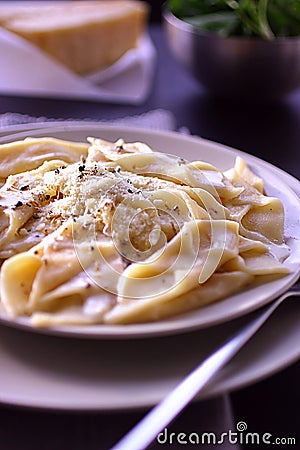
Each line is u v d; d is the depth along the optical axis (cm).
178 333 36
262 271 40
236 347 36
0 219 42
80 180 44
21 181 47
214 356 36
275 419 39
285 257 43
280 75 81
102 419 37
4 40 86
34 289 36
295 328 39
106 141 56
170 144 59
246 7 84
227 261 41
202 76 85
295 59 80
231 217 46
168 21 85
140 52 102
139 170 48
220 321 36
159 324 35
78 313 36
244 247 43
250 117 85
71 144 53
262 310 39
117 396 33
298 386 42
